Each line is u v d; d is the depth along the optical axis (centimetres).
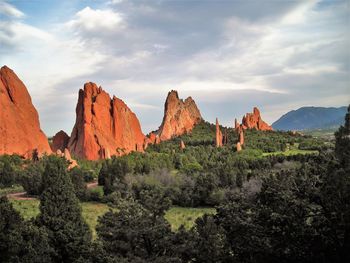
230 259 2983
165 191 10012
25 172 12781
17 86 18462
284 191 2836
